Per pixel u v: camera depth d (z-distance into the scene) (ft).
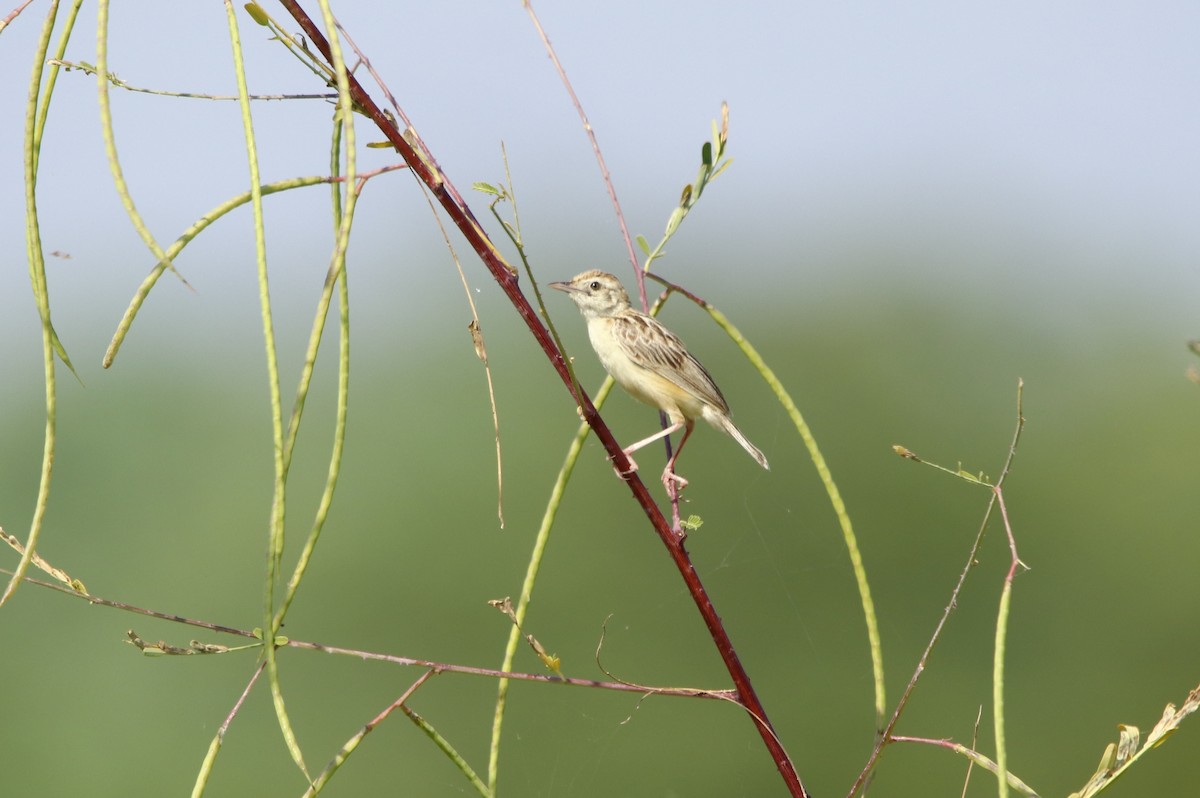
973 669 54.39
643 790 47.93
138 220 11.38
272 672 12.67
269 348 12.11
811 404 61.26
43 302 12.98
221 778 47.29
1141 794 51.06
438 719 48.88
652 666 53.21
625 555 55.67
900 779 50.70
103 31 12.23
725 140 16.39
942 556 56.18
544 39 16.76
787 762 15.38
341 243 12.58
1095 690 54.13
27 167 13.05
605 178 16.58
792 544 56.34
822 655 53.57
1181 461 58.70
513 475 56.85
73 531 53.67
